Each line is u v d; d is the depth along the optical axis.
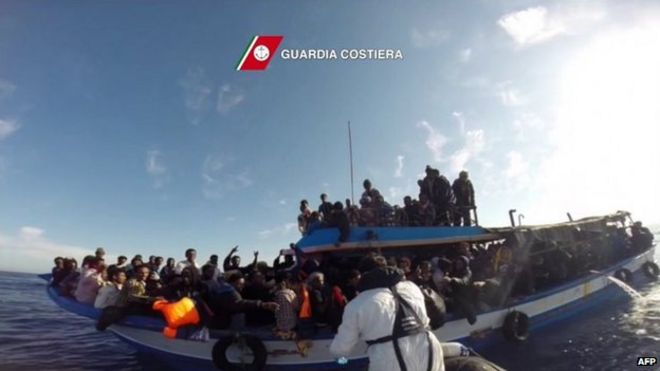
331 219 11.02
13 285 41.56
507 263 11.37
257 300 8.49
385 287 3.13
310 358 8.20
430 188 13.12
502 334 10.51
